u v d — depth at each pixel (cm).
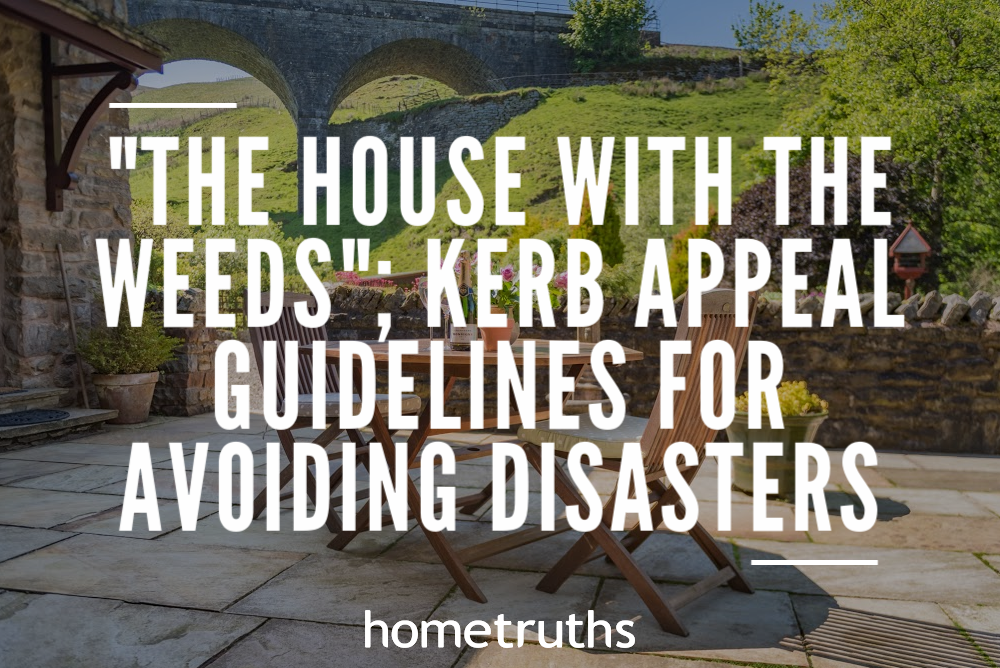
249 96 8562
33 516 379
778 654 239
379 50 4025
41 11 525
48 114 652
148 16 3541
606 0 4134
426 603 277
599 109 3644
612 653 238
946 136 1733
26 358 640
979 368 569
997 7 1806
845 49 2041
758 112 3588
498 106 3669
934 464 531
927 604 279
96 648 235
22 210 638
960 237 1686
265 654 233
